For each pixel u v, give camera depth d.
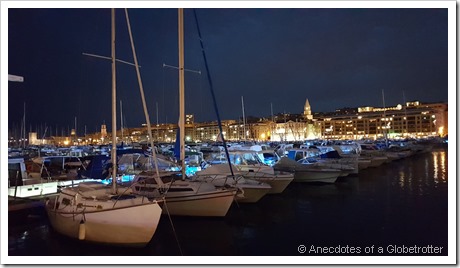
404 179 31.56
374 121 179.88
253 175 22.39
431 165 44.09
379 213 19.03
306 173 27.42
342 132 188.75
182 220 16.64
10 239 13.97
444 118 161.38
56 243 13.50
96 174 20.58
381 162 42.44
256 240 14.51
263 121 174.38
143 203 12.38
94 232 12.43
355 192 25.12
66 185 20.19
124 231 12.24
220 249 13.38
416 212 19.20
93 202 12.70
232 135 167.75
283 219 17.72
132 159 21.92
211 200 16.23
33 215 16.33
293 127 158.88
